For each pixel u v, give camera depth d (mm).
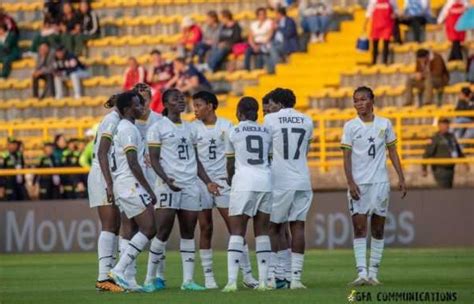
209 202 48500
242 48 92812
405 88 85438
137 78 89438
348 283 48969
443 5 93188
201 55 93125
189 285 47219
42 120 94875
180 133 46562
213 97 49594
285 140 45438
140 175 44562
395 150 47719
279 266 46625
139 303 41156
